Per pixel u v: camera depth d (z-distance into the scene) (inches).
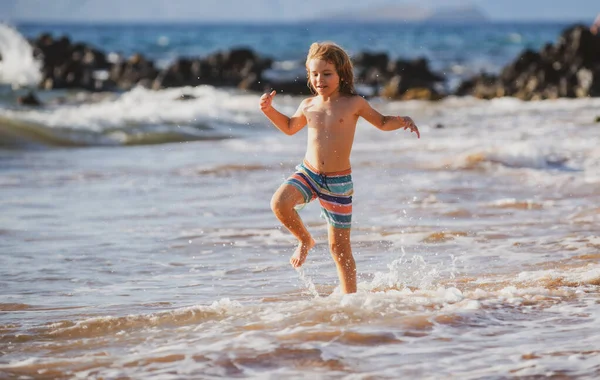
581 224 542.0
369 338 301.1
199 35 7682.1
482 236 512.4
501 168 783.7
